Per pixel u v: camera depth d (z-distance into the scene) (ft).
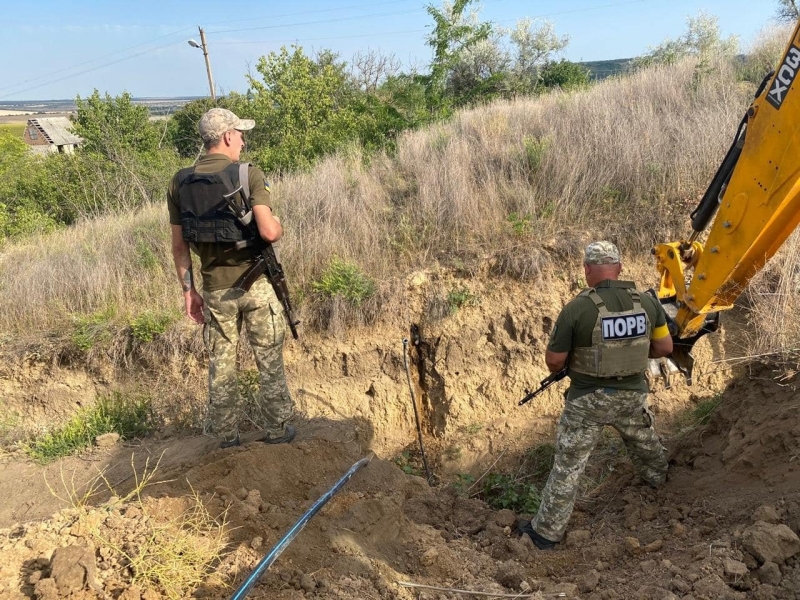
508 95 54.80
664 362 12.45
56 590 7.13
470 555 10.81
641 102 26.27
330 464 12.59
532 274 18.44
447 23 46.78
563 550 11.19
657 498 12.34
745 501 10.75
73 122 63.05
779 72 9.19
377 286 18.66
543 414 17.89
